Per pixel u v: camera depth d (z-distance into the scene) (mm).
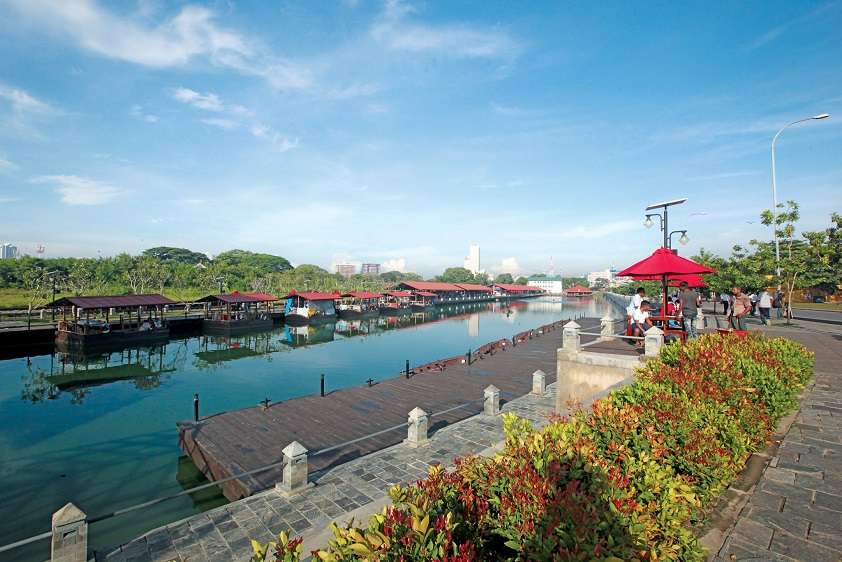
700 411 4449
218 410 18016
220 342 37719
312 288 83562
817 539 3801
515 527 2703
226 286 69875
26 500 10406
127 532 8930
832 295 37094
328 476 9148
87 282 53844
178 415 17281
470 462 3426
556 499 2598
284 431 12703
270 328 46875
